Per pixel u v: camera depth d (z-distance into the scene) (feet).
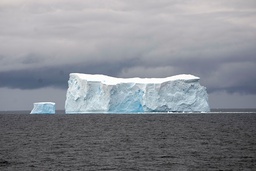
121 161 218.59
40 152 253.65
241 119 648.38
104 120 635.66
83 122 593.42
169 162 215.31
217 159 223.71
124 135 369.91
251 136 349.00
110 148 271.49
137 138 339.57
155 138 338.34
